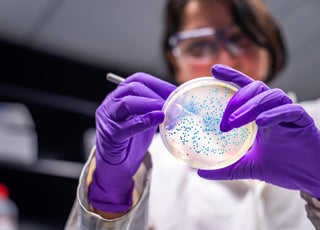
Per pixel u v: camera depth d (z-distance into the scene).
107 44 1.57
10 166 1.14
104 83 1.66
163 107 0.43
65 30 1.48
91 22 1.44
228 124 0.41
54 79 1.57
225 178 0.45
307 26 1.55
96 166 0.46
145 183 0.47
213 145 0.43
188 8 0.70
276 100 0.41
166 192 0.61
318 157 0.42
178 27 0.72
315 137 0.42
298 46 1.68
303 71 1.85
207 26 0.68
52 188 1.19
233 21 0.67
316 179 0.43
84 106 1.60
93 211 0.47
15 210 1.02
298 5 1.44
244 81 0.44
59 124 1.54
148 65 1.72
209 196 0.59
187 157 0.43
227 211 0.57
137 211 0.48
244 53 0.66
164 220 0.58
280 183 0.44
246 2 0.66
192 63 0.67
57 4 1.33
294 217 0.55
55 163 1.21
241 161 0.45
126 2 1.32
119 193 0.47
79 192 0.46
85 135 1.41
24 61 1.53
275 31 0.71
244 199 0.57
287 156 0.43
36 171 1.17
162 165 0.65
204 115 0.43
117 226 0.45
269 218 0.55
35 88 1.54
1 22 1.44
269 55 0.70
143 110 0.43
